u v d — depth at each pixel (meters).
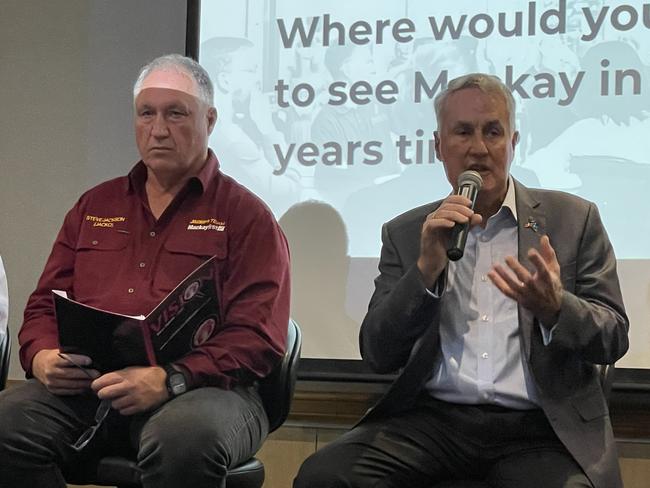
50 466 2.20
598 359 2.11
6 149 3.56
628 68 3.15
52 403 2.23
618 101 3.15
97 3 3.54
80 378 2.22
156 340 2.12
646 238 3.09
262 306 2.32
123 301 2.35
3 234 3.54
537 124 3.20
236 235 2.40
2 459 2.13
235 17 3.47
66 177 3.53
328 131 3.38
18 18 3.59
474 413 2.19
